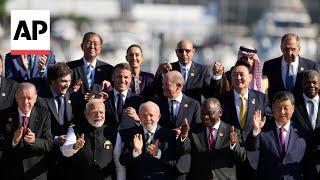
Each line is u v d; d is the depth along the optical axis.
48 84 29.72
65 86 29.17
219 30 158.88
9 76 31.45
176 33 149.12
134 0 178.38
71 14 164.38
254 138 27.56
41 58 30.92
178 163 27.39
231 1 189.12
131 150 27.39
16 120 27.61
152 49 75.12
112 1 174.25
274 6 178.88
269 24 136.88
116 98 29.70
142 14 160.12
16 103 28.17
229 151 27.50
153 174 27.36
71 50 93.31
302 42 101.94
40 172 27.56
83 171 27.44
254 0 194.62
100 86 31.33
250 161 27.69
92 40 31.72
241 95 29.36
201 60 91.06
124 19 155.00
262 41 117.19
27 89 27.41
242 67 29.36
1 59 29.12
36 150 27.30
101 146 27.56
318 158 28.14
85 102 29.38
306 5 175.38
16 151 27.36
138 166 27.50
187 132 27.05
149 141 27.52
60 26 138.12
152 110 27.52
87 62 31.83
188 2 188.38
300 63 32.03
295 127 28.20
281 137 27.97
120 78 29.58
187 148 27.20
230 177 27.45
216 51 107.62
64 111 29.22
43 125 27.75
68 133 27.70
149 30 145.25
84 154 27.44
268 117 28.88
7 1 134.00
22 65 31.45
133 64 31.72
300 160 27.89
